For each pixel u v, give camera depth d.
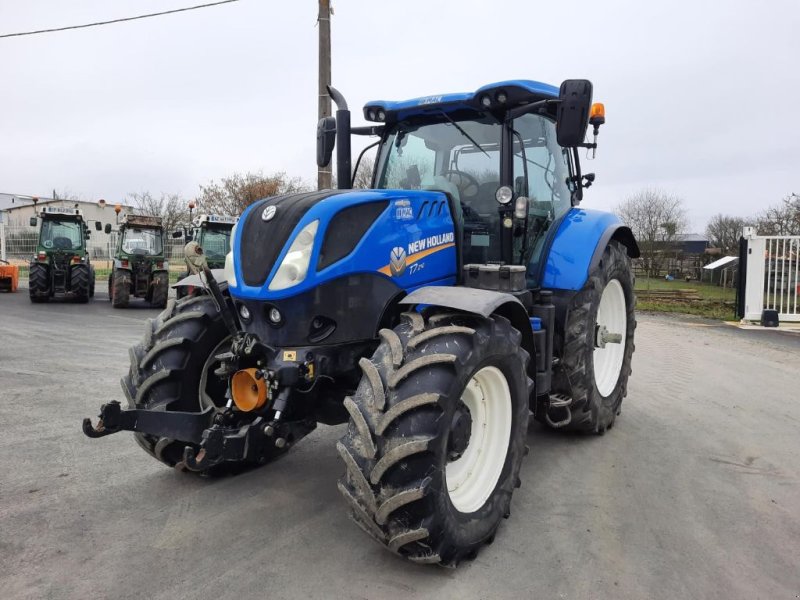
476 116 3.78
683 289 18.25
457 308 2.61
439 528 2.38
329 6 10.03
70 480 3.43
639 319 11.37
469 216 3.77
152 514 3.02
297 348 2.76
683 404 5.22
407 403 2.34
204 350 3.30
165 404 3.17
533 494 3.34
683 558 2.68
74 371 6.24
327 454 3.93
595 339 4.26
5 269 18.08
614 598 2.37
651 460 3.88
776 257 10.93
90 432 2.56
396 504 2.31
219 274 3.53
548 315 3.62
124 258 13.78
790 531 2.94
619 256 4.54
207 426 2.92
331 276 2.74
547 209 4.13
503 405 2.93
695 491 3.40
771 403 5.26
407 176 3.98
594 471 3.68
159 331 3.30
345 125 3.79
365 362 2.51
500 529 2.93
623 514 3.11
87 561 2.56
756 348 8.09
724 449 4.09
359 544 2.74
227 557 2.61
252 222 2.97
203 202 28.33
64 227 15.10
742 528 2.96
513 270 3.30
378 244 2.91
